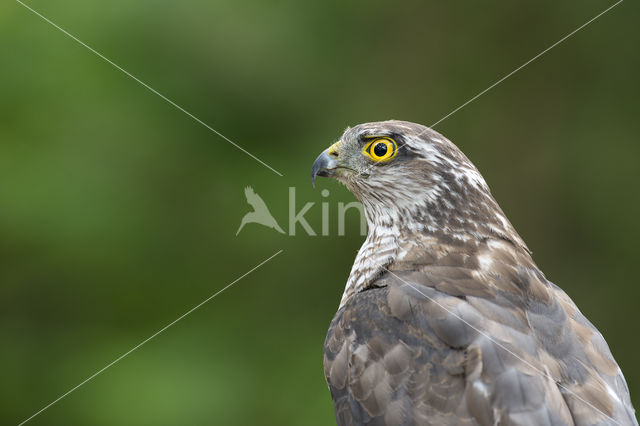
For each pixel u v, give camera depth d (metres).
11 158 12.89
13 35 13.14
